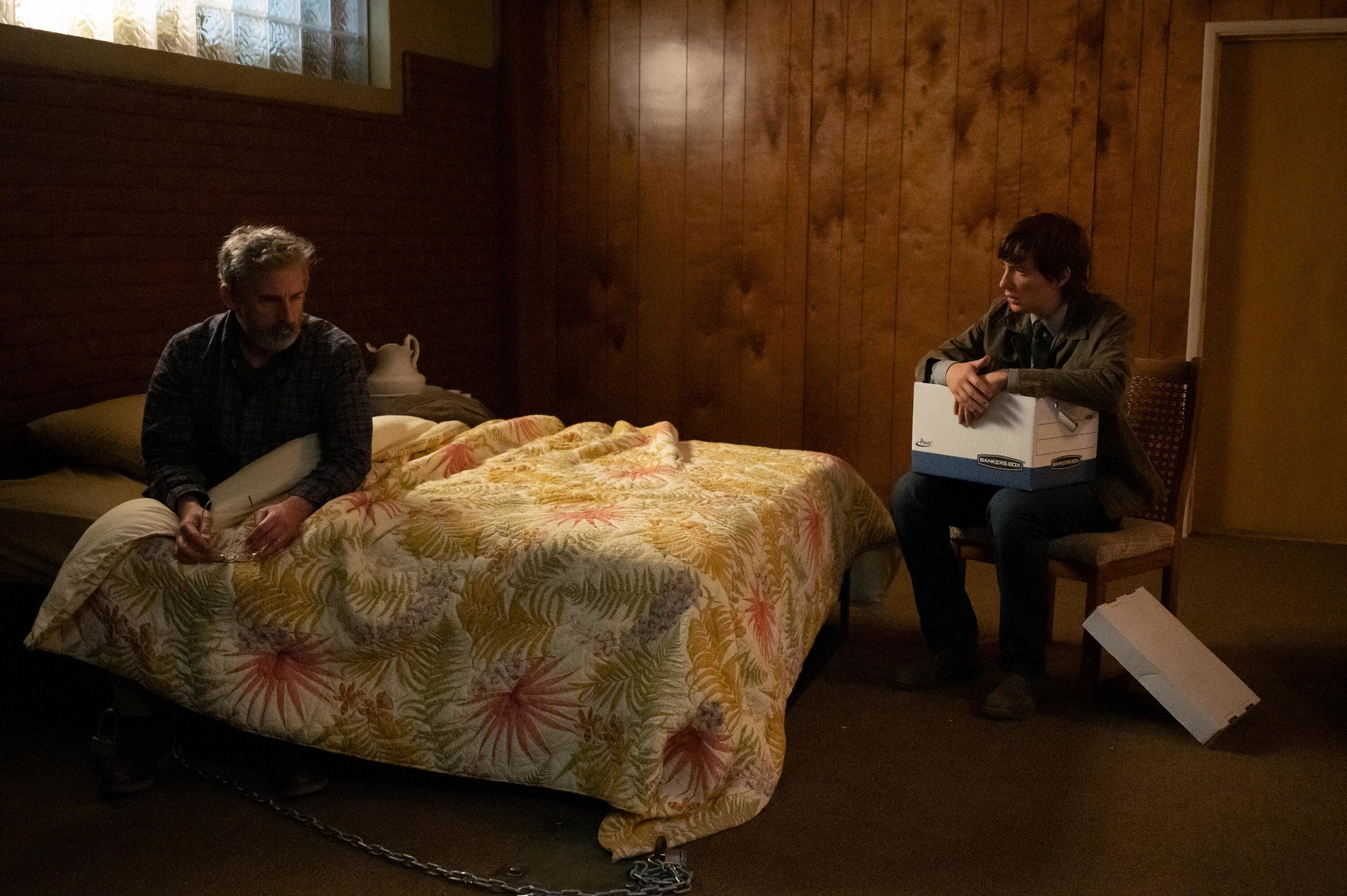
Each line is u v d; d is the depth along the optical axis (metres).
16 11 2.94
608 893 1.96
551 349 5.04
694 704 2.09
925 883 2.02
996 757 2.52
